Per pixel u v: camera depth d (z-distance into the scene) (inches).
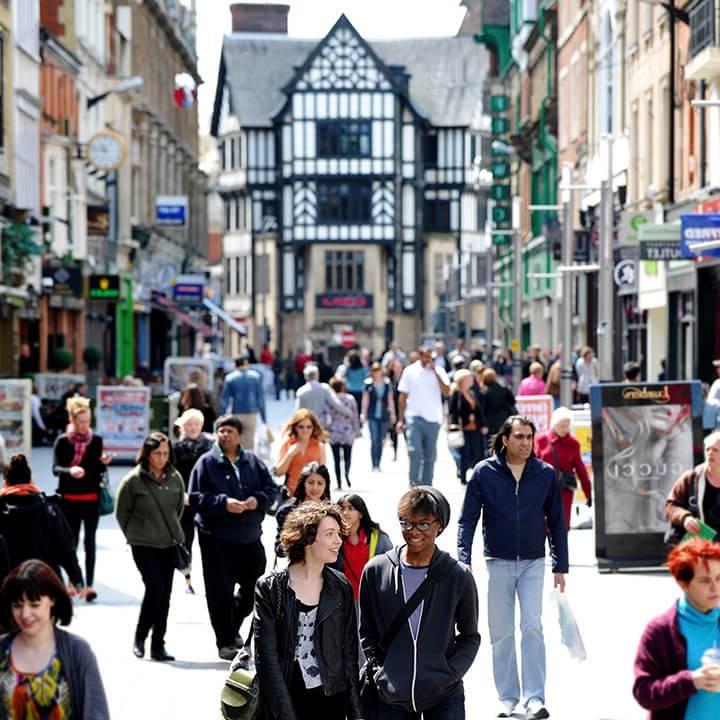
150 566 971.3
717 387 1547.7
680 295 2751.0
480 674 928.9
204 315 6299.2
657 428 1277.1
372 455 2260.1
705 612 505.4
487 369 1969.7
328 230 7209.6
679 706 507.2
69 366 3201.3
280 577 592.7
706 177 2493.8
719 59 2249.0
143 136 4768.7
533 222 4815.5
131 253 4552.2
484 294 5329.7
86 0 4005.9
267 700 584.4
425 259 7386.8
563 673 920.3
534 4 4867.1
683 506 898.1
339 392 2023.9
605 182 2348.7
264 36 7775.6
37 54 3223.4
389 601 606.2
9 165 2965.1
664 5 2438.5
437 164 7440.9
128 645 1014.4
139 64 4704.7
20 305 2997.0
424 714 611.2
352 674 594.9
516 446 821.9
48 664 525.0
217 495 953.5
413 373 1802.4
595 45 3535.9
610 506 1277.1
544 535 829.8
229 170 7711.6
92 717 523.5
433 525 602.2
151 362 5265.8
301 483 860.0
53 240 3415.4
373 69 7145.7
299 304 7337.6
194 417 1211.9
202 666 949.8
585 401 2647.6
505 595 825.5
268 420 3622.0
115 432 2332.7
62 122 3604.8
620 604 1138.7
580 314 3737.7
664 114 2815.0
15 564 915.4
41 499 921.5
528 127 4734.3
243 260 7632.9
